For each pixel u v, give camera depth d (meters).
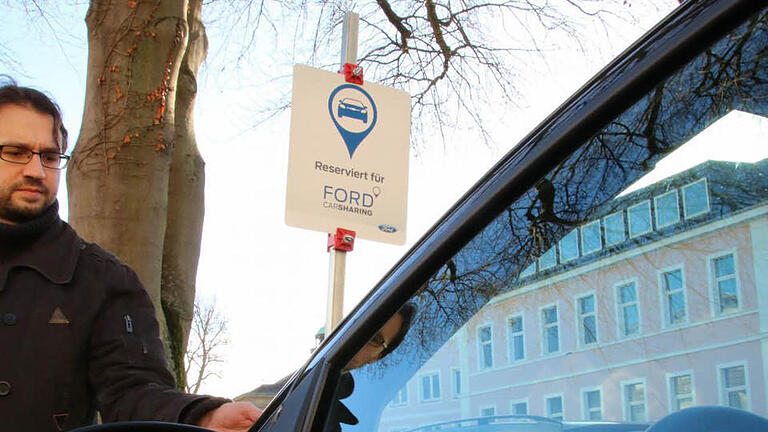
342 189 4.61
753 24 0.96
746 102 0.97
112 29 6.44
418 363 1.17
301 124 4.58
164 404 2.16
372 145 4.72
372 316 1.24
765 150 0.94
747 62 0.97
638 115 1.02
